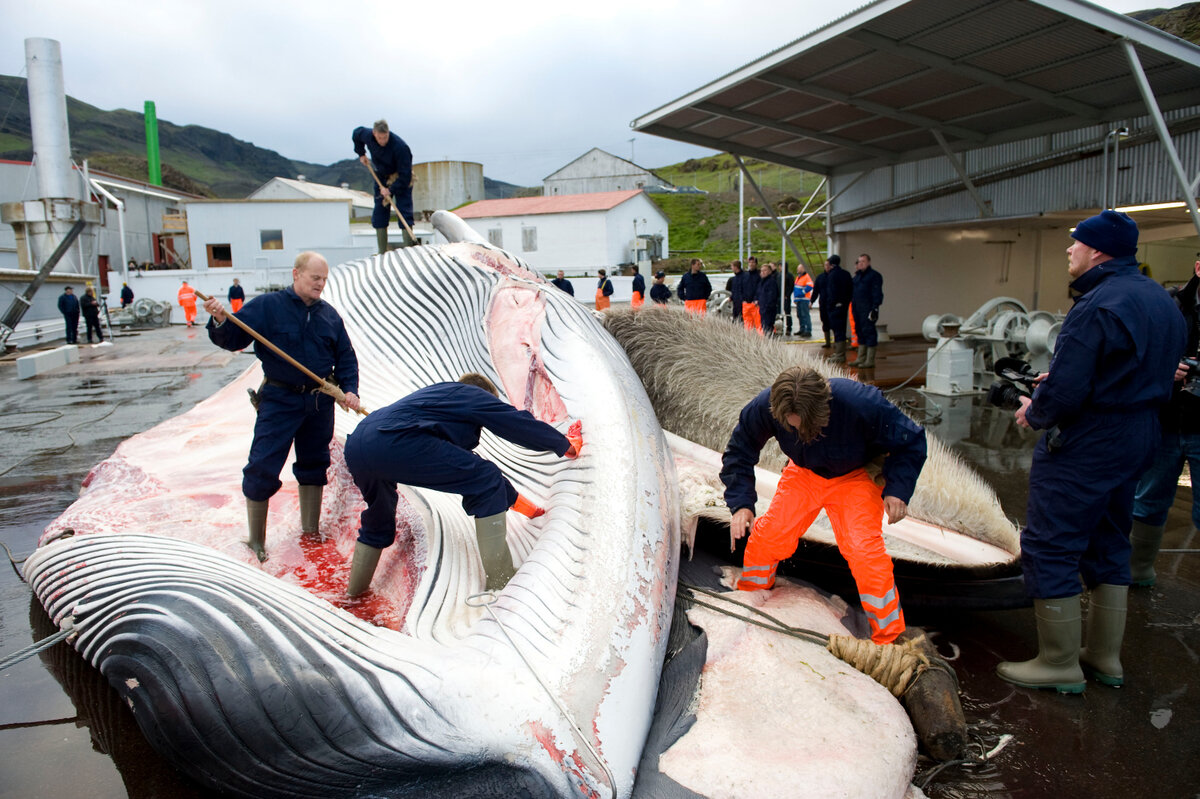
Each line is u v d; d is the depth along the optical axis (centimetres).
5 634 388
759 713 288
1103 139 1109
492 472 347
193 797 267
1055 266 1772
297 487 524
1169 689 339
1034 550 340
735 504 360
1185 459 416
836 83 1084
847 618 382
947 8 817
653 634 300
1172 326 320
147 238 4859
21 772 281
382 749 238
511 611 291
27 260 3173
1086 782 280
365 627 279
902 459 330
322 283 409
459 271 604
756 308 1543
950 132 1284
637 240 4747
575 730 249
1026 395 365
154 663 250
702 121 1294
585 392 421
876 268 1669
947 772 289
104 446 812
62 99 3130
